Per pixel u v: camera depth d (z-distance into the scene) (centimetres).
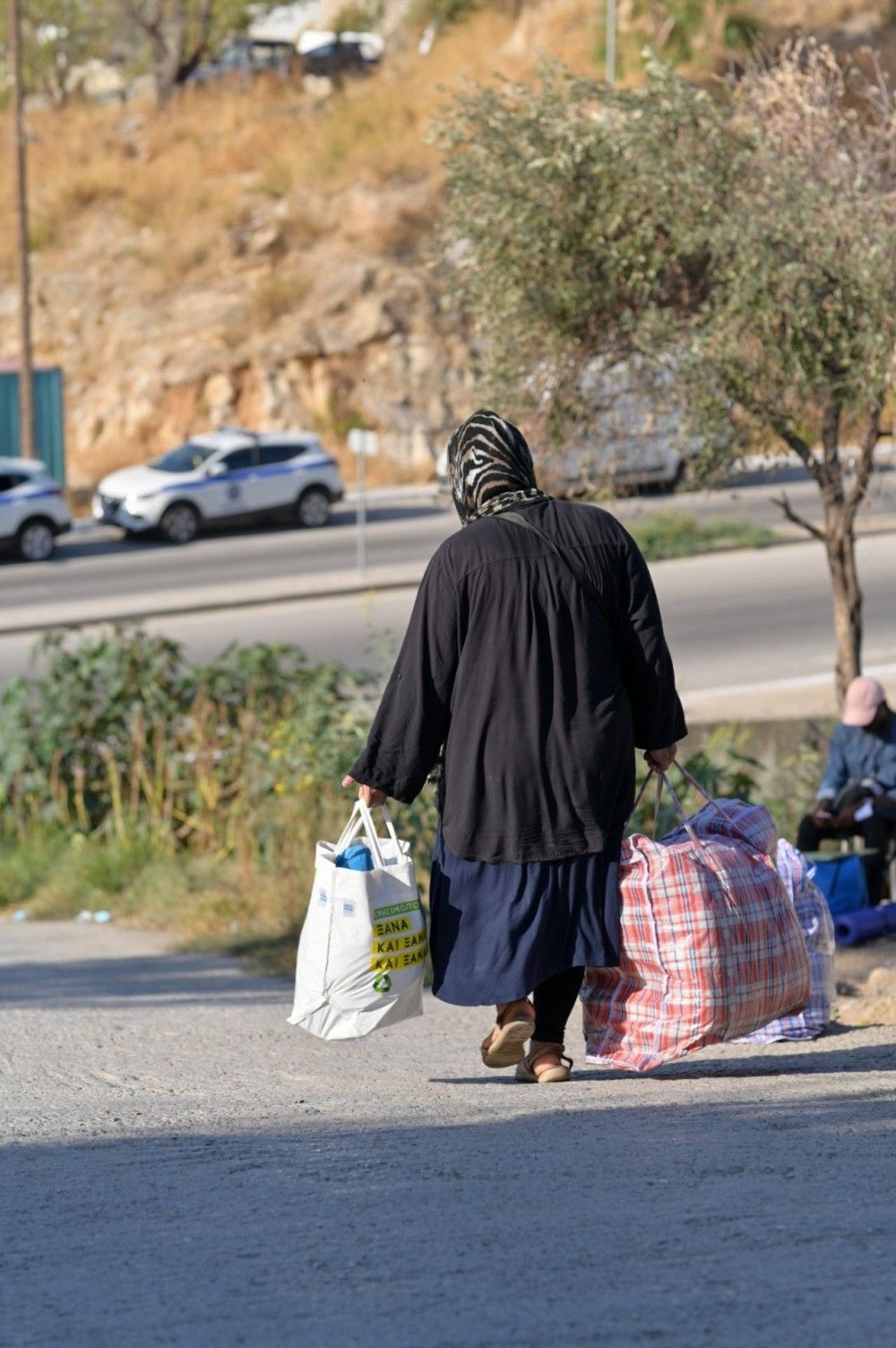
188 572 4816
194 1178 557
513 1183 526
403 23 9069
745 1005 719
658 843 734
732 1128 613
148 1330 387
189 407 6556
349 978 719
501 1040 713
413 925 730
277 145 7425
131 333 6731
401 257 6688
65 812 2245
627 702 688
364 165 7069
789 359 1524
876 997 1054
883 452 2111
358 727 1934
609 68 6019
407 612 4188
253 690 2200
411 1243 456
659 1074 783
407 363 6500
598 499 1742
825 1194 499
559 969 692
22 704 2289
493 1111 671
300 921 1648
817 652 3581
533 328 1653
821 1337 363
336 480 5506
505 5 8212
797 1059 838
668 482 1780
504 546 677
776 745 2708
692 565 4569
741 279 1511
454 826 686
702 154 1598
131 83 9269
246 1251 455
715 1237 451
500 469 698
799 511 5112
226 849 2080
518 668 673
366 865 732
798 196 1530
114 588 4628
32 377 5825
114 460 6500
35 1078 830
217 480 5331
